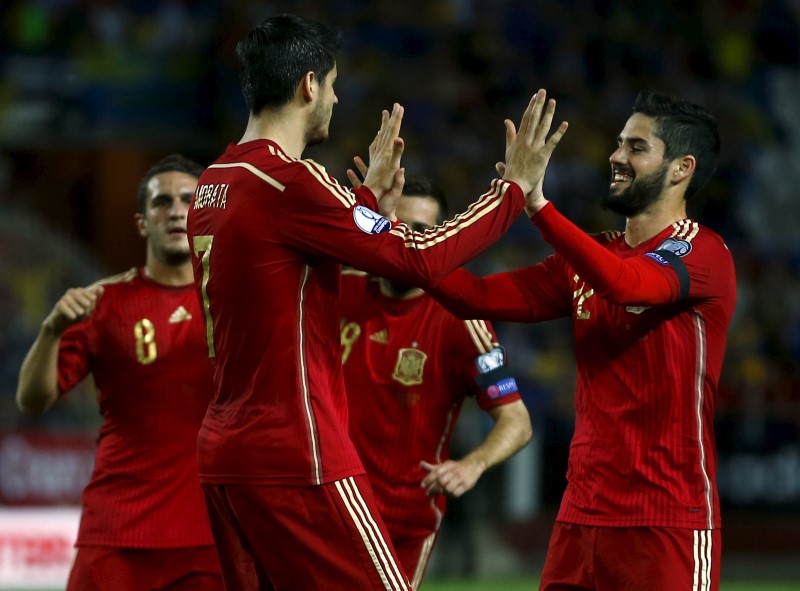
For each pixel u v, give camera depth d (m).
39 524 33.66
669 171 15.06
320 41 13.90
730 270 14.98
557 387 44.19
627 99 58.72
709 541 14.44
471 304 15.37
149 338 17.53
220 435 13.66
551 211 14.09
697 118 15.13
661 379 14.50
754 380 45.66
